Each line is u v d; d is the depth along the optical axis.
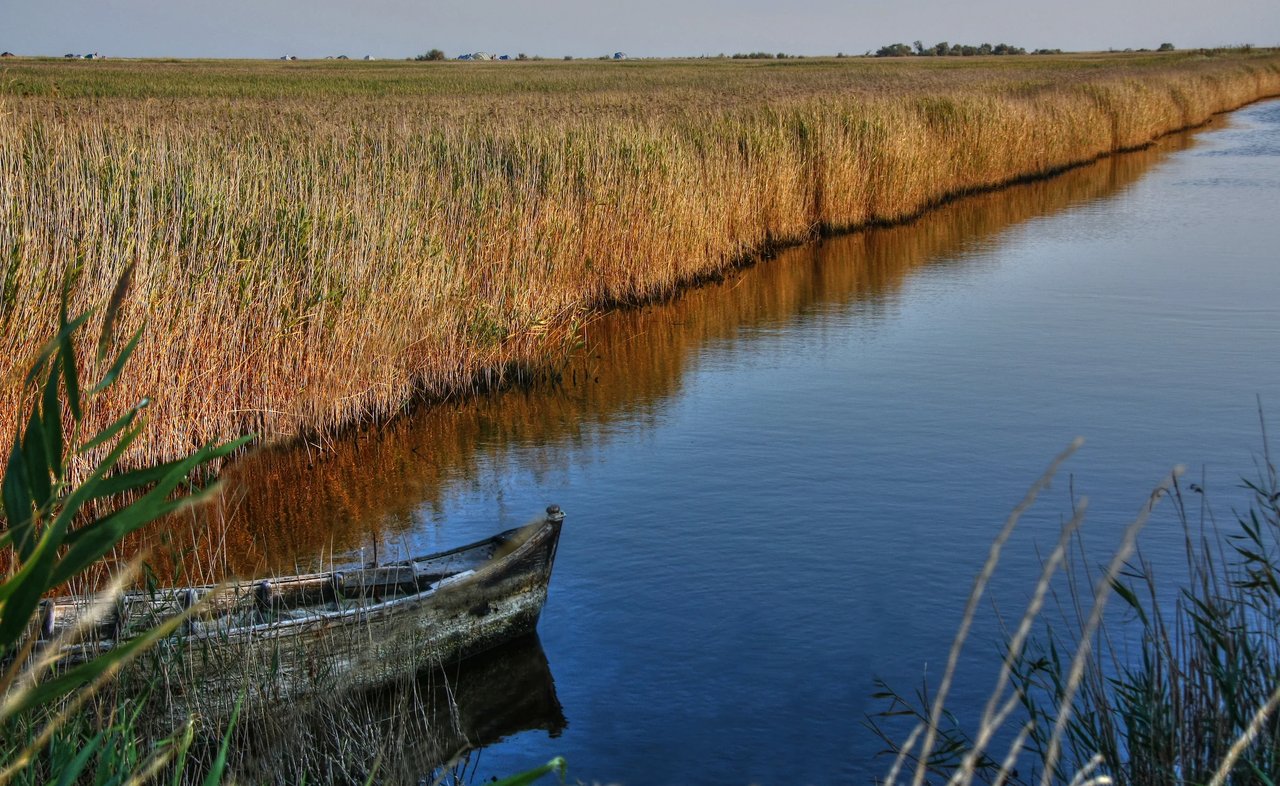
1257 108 60.19
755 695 6.25
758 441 10.55
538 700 6.27
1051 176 32.59
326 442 10.84
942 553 7.93
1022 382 12.30
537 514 8.94
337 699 5.82
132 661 5.32
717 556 8.00
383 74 60.28
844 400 11.84
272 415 10.73
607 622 7.11
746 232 20.56
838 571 7.69
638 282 16.92
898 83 39.69
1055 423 10.84
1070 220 24.38
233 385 10.42
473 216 13.56
